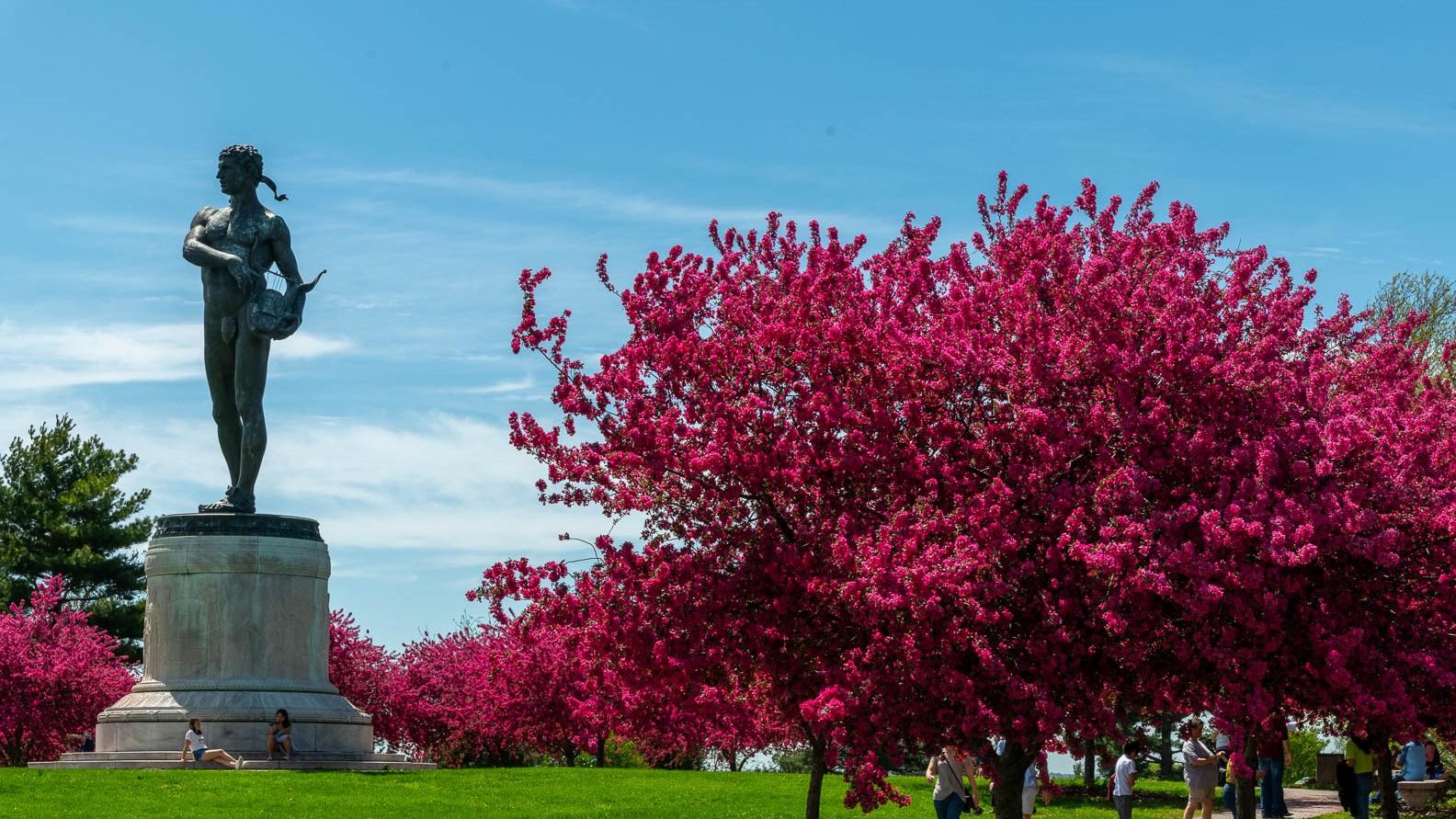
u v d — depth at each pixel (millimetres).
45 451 61969
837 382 14695
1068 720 13250
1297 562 12227
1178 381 13961
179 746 31703
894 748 13961
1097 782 39000
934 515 13641
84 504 61094
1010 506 13141
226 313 34375
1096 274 13805
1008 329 14422
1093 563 12312
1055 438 13539
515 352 15570
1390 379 15906
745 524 14930
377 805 25344
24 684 44000
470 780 30641
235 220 34812
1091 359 13680
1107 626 12602
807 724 15930
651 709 16547
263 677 32875
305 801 25375
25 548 59188
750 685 15922
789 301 14914
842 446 14234
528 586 15133
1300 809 31062
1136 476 12922
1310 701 14430
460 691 54312
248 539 33125
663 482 15195
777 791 31219
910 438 14234
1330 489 13312
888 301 14867
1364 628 13500
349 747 33531
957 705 13625
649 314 15594
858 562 13070
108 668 46688
